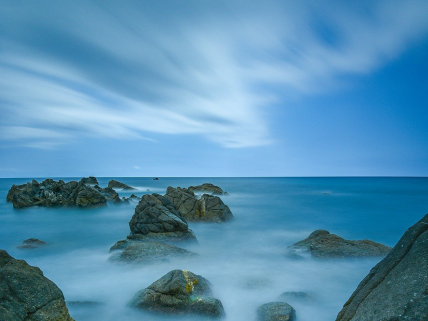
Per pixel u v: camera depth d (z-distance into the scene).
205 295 10.63
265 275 14.62
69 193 47.06
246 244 22.25
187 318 9.65
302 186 104.19
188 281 10.64
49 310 6.51
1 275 6.38
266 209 42.19
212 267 15.98
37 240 22.69
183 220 23.61
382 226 30.52
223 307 10.49
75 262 17.69
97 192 43.00
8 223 32.62
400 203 49.88
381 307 5.99
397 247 7.27
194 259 16.66
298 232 26.92
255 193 70.88
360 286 7.42
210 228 27.69
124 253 16.98
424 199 55.69
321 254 16.86
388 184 119.56
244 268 15.86
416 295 5.56
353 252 16.66
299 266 15.80
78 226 30.70
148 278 14.27
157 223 21.72
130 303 10.53
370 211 40.50
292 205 46.91
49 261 18.05
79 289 13.26
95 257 18.78
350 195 64.81
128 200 49.81
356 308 6.73
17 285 6.45
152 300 10.14
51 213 38.66
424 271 5.92
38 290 6.65
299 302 11.30
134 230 21.84
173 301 9.98
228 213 31.48
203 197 31.52
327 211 40.19
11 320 5.69
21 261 7.16
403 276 6.25
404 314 5.38
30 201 43.47
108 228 29.66
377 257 16.22
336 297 12.20
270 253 19.12
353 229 28.92
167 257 16.42
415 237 7.04
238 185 112.38
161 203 24.33
